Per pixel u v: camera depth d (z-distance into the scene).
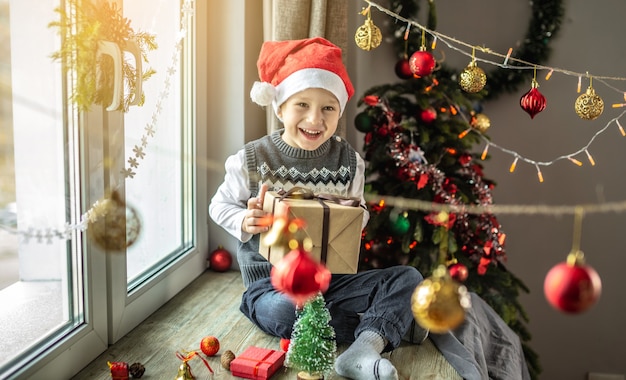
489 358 1.85
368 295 1.73
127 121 1.64
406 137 2.12
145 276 1.86
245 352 1.54
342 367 1.48
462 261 2.07
